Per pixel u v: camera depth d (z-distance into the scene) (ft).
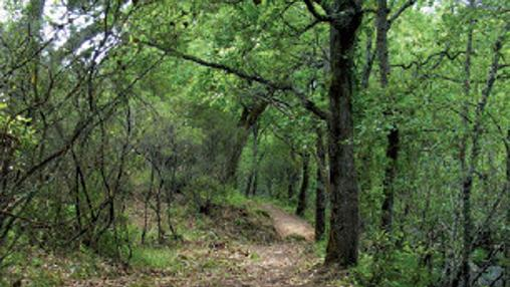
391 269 34.24
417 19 60.85
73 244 32.40
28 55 20.04
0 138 18.42
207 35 42.93
